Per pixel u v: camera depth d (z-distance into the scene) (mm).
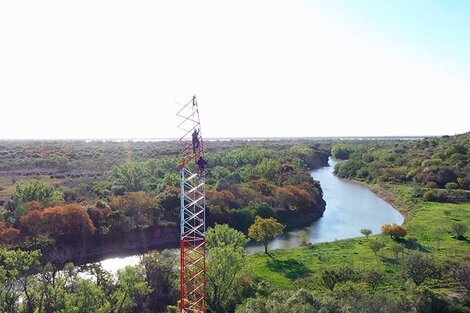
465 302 54938
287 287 68375
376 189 172000
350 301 47938
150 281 65125
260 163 175625
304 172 165125
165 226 106188
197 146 31188
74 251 92312
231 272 62938
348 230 119062
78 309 50125
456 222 110500
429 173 166000
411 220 117875
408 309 51281
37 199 106125
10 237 87062
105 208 104625
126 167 134125
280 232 91250
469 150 191500
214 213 113688
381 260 82625
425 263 67562
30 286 57500
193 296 39375
